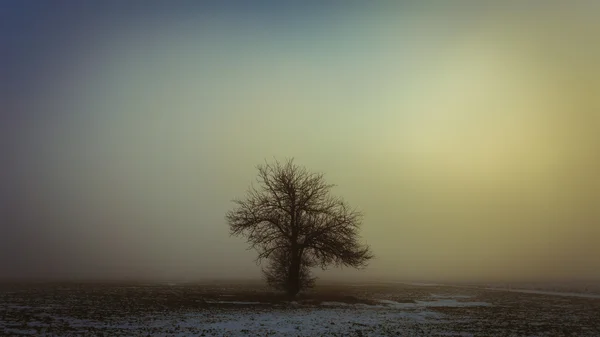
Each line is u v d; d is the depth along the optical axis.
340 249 54.97
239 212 56.59
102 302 49.91
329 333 33.41
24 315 38.56
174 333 32.12
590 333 34.47
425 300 60.47
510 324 38.44
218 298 55.66
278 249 56.72
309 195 56.41
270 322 37.81
